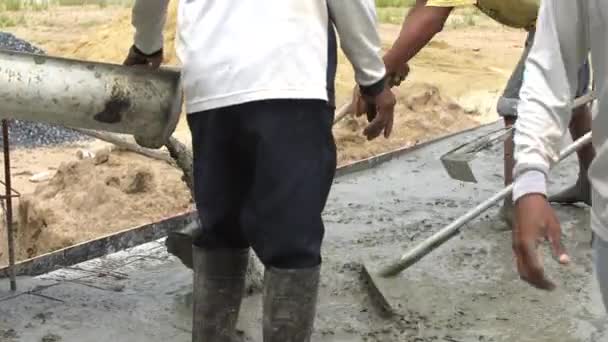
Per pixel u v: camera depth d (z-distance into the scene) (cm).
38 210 589
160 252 421
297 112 230
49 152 939
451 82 1320
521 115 201
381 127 268
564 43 200
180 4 251
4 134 346
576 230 446
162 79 258
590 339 322
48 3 2111
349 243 426
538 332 328
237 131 237
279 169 231
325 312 346
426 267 387
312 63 233
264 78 229
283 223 235
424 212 483
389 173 579
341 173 567
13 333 318
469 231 444
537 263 183
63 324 328
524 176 193
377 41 251
